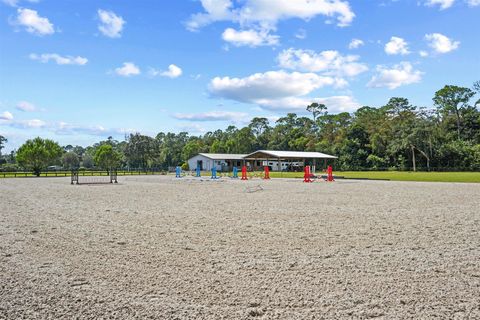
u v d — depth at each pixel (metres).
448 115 74.75
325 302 4.05
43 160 50.41
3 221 9.95
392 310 3.83
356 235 7.71
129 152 86.44
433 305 3.95
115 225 9.17
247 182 30.83
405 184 25.86
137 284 4.69
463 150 59.47
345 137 72.19
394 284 4.62
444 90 74.00
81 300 4.17
